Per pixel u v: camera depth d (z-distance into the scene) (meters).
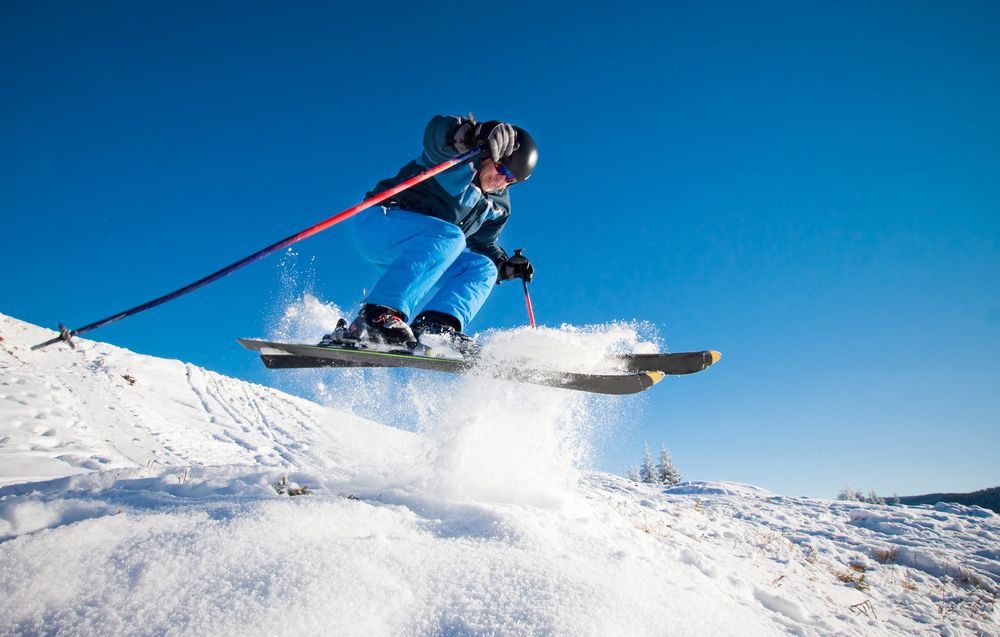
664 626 1.26
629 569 1.60
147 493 2.01
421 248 2.77
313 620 1.10
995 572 3.50
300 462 5.32
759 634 1.46
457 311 2.92
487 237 3.54
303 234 2.51
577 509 2.62
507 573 1.40
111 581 1.23
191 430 7.18
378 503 2.17
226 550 1.38
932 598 3.03
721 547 3.26
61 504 1.74
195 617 1.10
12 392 6.39
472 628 1.14
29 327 9.97
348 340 2.58
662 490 7.02
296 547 1.44
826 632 1.89
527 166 3.01
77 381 7.96
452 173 2.93
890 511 5.35
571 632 1.12
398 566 1.39
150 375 9.69
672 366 2.80
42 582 1.20
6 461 3.78
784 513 5.27
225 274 2.40
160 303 2.35
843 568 3.44
